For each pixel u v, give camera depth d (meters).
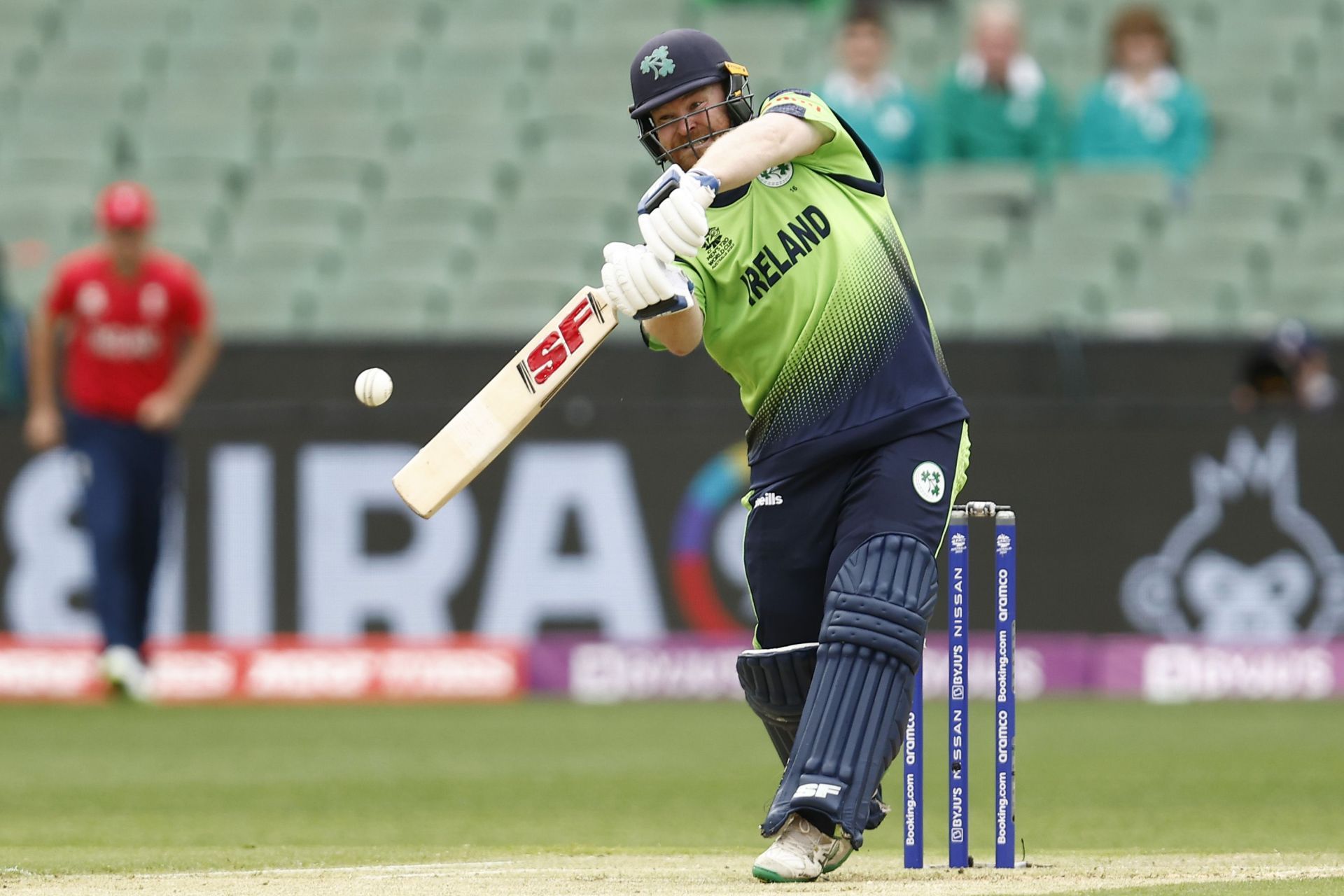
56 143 53.88
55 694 38.97
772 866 13.73
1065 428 38.94
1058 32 55.25
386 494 39.00
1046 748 30.03
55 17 58.12
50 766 28.11
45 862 16.58
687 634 38.97
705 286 14.43
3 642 39.09
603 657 39.03
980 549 38.38
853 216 14.46
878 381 14.27
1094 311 45.66
